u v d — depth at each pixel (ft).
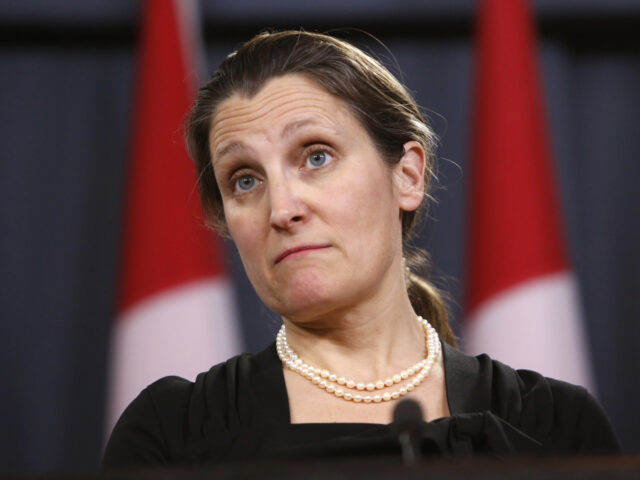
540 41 32.04
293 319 13.04
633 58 32.60
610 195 32.09
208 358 28.04
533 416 13.44
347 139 12.96
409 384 13.16
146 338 28.07
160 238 28.50
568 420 13.58
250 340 30.17
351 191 12.72
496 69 29.45
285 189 12.61
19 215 31.83
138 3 31.63
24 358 31.12
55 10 31.45
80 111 32.27
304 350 13.44
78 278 31.58
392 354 13.43
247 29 31.42
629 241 31.94
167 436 13.00
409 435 9.25
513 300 28.27
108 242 31.73
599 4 31.27
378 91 13.53
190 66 29.48
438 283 29.30
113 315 31.07
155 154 28.81
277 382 13.09
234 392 13.12
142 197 28.78
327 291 12.55
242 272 30.53
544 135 29.48
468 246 29.76
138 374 27.94
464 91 31.63
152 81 29.14
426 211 15.76
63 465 30.63
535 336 28.04
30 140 32.17
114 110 32.24
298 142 12.82
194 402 13.17
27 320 31.35
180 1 29.71
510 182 28.86
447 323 15.64
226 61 13.82
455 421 12.04
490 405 13.28
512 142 29.01
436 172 16.51
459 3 31.24
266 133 12.85
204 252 28.60
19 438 30.76
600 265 31.76
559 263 28.71
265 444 12.34
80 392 31.01
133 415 13.33
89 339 31.27
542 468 7.15
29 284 31.55
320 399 12.96
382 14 31.24
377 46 31.65
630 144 32.30
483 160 29.32
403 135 13.65
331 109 13.01
